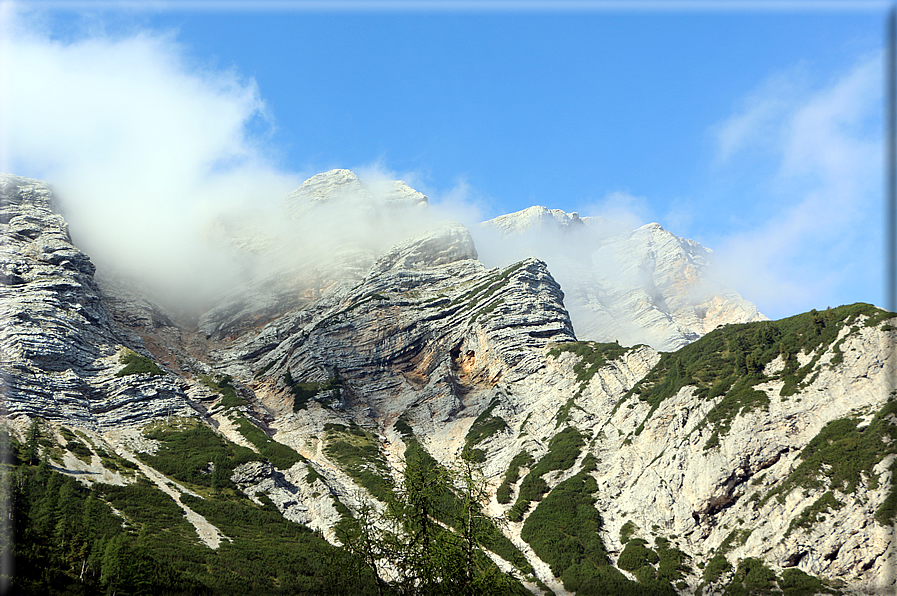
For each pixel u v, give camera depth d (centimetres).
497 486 15488
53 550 10056
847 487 11169
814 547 10788
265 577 11150
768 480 12350
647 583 11525
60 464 14000
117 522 11888
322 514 14275
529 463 15975
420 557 5556
